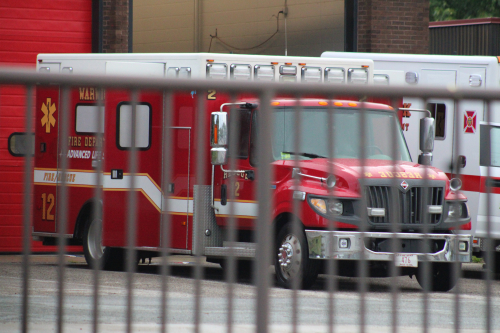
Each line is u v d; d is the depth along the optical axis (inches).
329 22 2913.4
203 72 1611.7
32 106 549.3
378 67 2101.4
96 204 589.0
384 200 1342.3
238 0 3447.3
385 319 1067.3
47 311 989.2
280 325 989.8
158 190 1579.7
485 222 645.3
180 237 1567.4
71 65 1818.4
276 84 592.1
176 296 1240.8
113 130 1665.8
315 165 1358.3
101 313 1016.2
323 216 1325.0
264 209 594.2
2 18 2204.7
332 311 644.1
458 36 3393.2
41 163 1851.6
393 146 639.8
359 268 633.0
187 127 1558.8
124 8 2283.5
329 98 607.5
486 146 679.1
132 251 587.2
